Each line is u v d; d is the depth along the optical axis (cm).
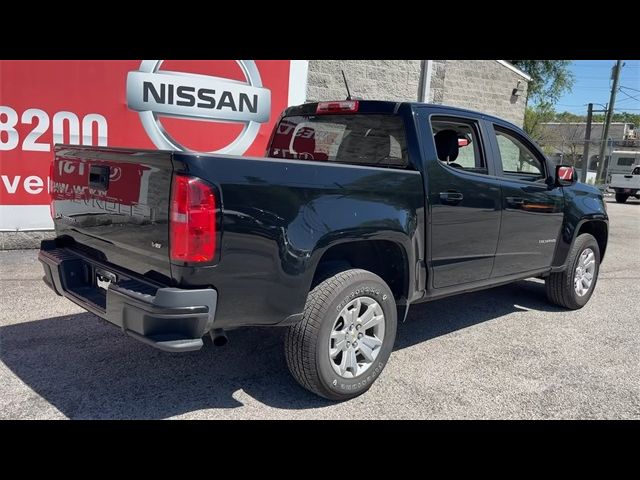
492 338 507
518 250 506
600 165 3117
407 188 390
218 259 294
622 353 481
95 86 727
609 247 1101
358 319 365
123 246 327
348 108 449
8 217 709
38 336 453
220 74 812
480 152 470
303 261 326
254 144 864
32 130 702
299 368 344
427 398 377
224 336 316
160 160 293
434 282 423
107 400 352
